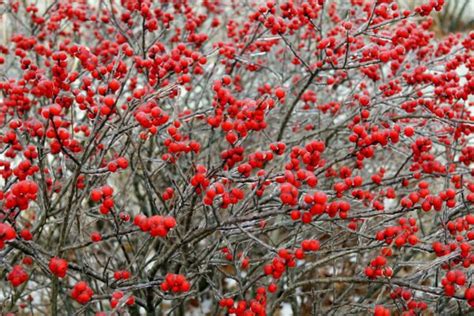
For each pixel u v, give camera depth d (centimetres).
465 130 379
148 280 314
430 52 531
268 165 421
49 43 554
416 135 428
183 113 411
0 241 213
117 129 277
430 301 298
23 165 263
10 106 390
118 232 292
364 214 270
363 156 317
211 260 330
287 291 313
